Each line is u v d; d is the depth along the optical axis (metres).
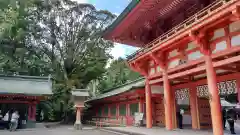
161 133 12.02
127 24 16.34
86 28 38.25
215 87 10.28
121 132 14.73
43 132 17.41
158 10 14.80
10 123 19.58
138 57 16.12
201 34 10.54
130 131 13.73
